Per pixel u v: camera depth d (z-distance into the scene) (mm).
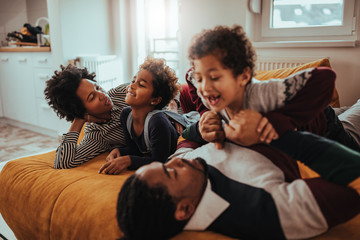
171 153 1177
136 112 1129
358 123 1293
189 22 2826
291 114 740
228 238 708
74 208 885
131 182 654
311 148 677
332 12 2318
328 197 639
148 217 636
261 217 660
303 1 2410
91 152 1230
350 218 658
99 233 798
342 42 2166
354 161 639
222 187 740
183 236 723
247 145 770
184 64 2949
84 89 1168
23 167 1146
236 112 811
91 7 3107
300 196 654
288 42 2375
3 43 3891
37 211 968
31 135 3455
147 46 3340
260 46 2502
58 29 2893
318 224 648
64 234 882
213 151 865
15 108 3736
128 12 3324
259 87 767
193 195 693
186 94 1716
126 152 1221
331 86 763
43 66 3166
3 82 3811
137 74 1104
